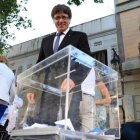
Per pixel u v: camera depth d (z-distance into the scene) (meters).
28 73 1.38
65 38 1.70
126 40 6.35
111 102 1.28
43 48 1.86
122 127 2.32
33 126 1.05
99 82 1.29
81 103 1.17
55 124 1.00
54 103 1.11
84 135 0.93
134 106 5.46
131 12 6.62
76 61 1.08
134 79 5.72
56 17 1.73
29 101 1.32
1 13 6.29
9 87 1.78
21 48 8.65
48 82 1.18
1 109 1.62
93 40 6.94
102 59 6.61
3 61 2.11
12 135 1.06
